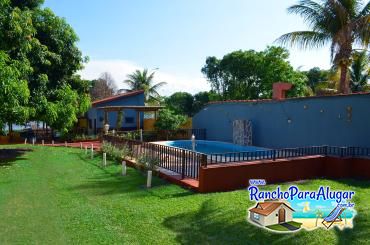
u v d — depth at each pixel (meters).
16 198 7.88
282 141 16.08
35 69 14.99
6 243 5.27
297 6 16.31
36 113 14.49
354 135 12.52
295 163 9.89
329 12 15.33
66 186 9.13
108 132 20.08
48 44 16.36
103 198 7.85
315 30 16.19
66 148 19.14
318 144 14.07
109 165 12.37
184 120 23.89
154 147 11.41
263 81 32.94
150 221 6.20
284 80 31.84
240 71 34.00
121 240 5.37
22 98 12.15
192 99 37.50
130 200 7.62
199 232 5.62
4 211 6.89
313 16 15.95
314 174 10.38
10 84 11.27
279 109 16.25
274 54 32.50
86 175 10.66
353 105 12.55
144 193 8.22
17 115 12.73
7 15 12.31
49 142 23.02
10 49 12.89
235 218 6.11
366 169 10.14
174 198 7.70
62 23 16.89
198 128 23.00
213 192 8.28
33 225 6.08
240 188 8.76
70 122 16.19
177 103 37.47
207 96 36.84
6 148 18.75
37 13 16.06
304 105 14.81
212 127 21.58
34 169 11.92
